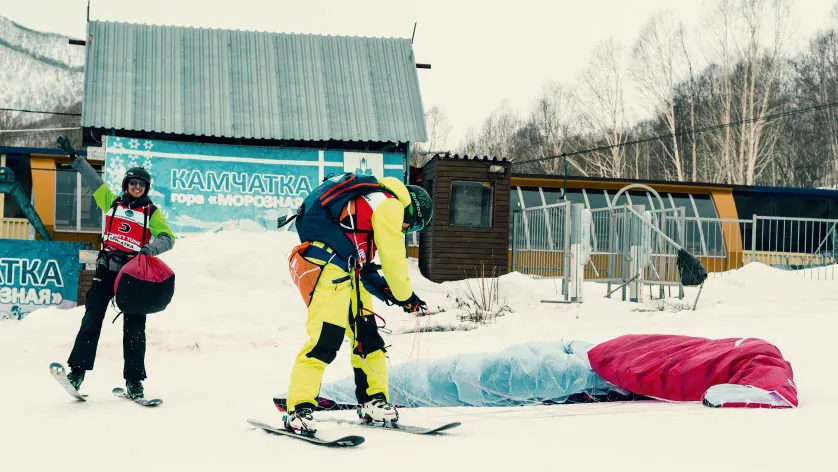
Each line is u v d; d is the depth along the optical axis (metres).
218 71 19.69
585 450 3.72
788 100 49.53
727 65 47.06
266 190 18.62
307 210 4.69
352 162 19.08
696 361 5.43
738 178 44.50
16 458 4.02
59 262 19.16
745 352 5.36
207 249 15.64
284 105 19.28
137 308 6.19
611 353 5.73
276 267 15.26
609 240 15.65
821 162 48.19
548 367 5.70
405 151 19.53
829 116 48.16
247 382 7.54
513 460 3.56
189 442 4.30
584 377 5.70
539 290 15.39
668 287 15.35
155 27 20.25
